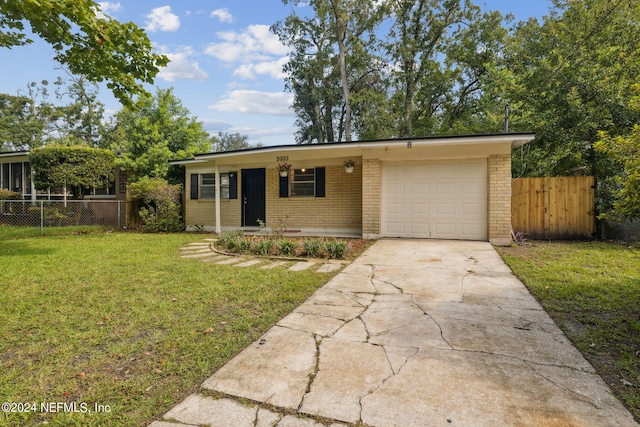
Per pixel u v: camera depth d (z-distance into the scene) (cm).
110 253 729
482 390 212
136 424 186
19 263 616
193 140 1752
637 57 942
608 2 1127
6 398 210
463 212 839
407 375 230
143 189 1188
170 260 651
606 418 184
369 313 357
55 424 187
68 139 2572
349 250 686
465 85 1991
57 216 1245
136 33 540
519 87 1181
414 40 2005
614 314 338
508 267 550
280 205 1105
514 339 287
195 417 190
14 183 1695
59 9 463
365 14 2073
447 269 545
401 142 800
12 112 3064
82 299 407
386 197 898
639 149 314
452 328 313
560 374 230
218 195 1100
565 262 575
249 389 217
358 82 2302
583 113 881
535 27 1520
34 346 282
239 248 741
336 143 861
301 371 238
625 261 574
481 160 822
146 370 244
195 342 288
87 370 245
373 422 183
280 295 420
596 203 845
